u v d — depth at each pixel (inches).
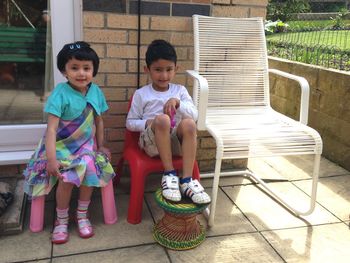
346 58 119.0
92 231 73.4
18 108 91.7
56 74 88.6
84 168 69.4
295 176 103.2
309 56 131.9
